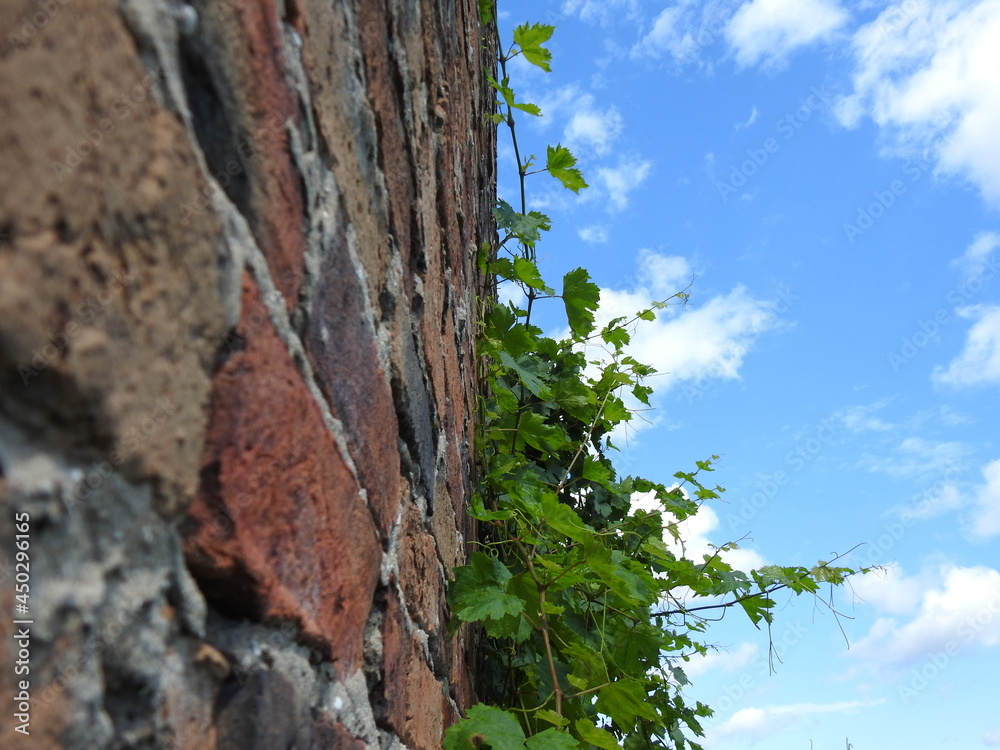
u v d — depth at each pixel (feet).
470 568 1.65
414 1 1.23
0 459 0.33
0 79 0.32
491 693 2.31
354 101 0.84
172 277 0.44
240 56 0.53
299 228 0.65
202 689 0.49
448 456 1.68
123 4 0.40
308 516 0.64
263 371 0.56
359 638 0.81
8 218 0.32
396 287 1.06
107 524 0.40
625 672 2.21
